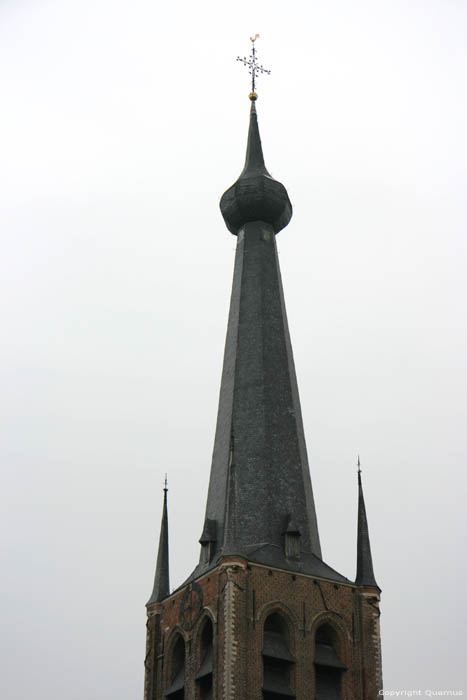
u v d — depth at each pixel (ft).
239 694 220.43
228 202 287.28
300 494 252.62
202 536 248.32
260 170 289.33
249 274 279.49
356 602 241.76
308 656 230.89
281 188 286.66
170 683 241.76
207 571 238.68
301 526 248.52
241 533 245.24
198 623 236.22
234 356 269.64
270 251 283.79
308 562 243.60
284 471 253.65
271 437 256.52
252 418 259.19
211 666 228.02
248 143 297.33
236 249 288.30
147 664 249.14
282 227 290.76
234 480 241.35
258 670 225.15
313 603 236.43
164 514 268.82
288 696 225.35
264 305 274.36
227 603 226.99
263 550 239.91
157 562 262.88
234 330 273.95
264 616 230.27
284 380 266.36
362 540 250.98
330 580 240.73
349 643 236.63
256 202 284.00
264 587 232.94
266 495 248.93
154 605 254.68
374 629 239.91
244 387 263.90
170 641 245.86
